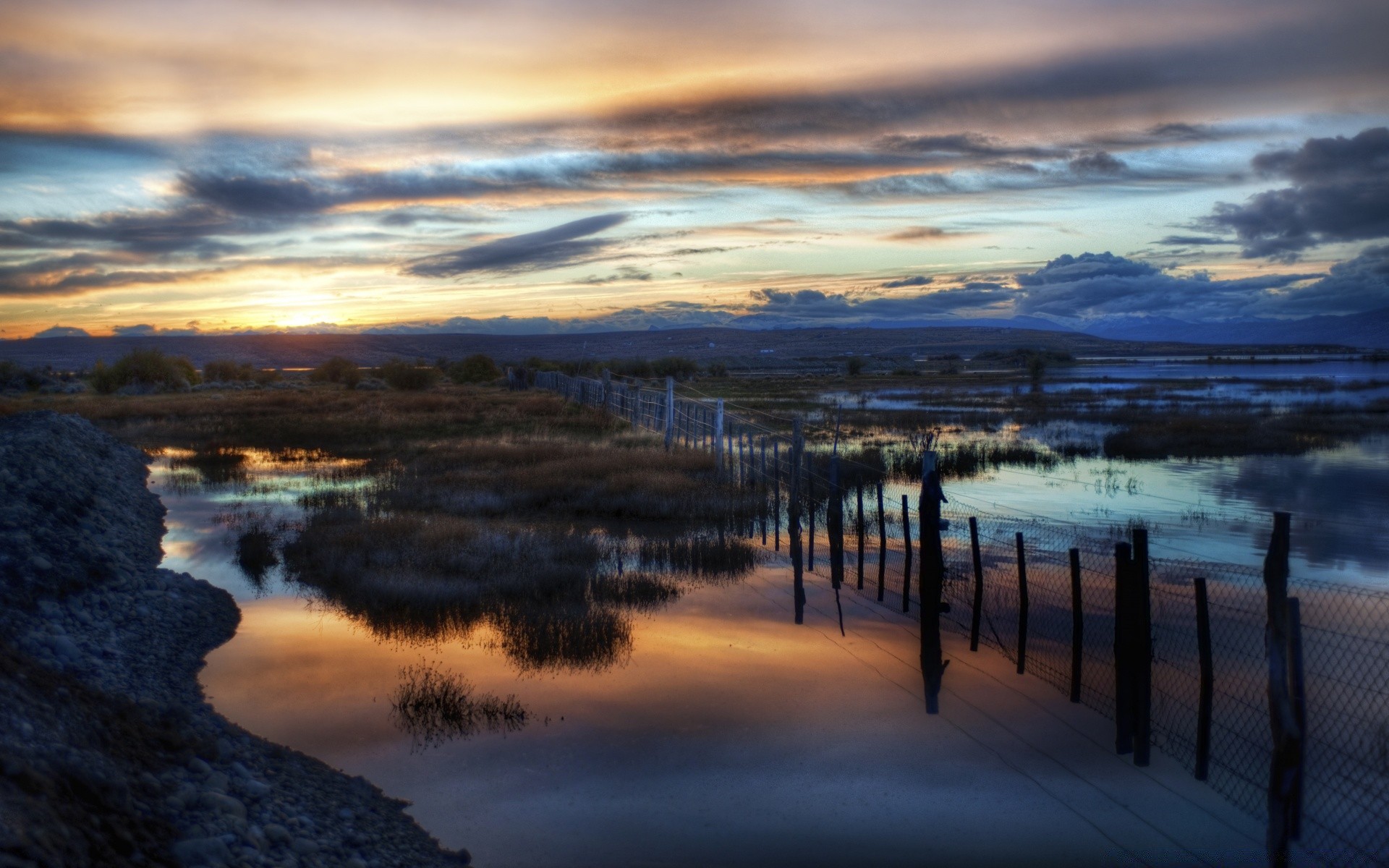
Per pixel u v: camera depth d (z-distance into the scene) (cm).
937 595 831
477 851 584
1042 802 648
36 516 1241
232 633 1034
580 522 1702
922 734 762
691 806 646
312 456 2745
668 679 891
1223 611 1076
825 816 630
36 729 527
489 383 7662
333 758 716
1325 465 2411
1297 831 546
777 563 1395
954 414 4081
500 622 1070
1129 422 3588
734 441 2766
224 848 507
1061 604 1129
